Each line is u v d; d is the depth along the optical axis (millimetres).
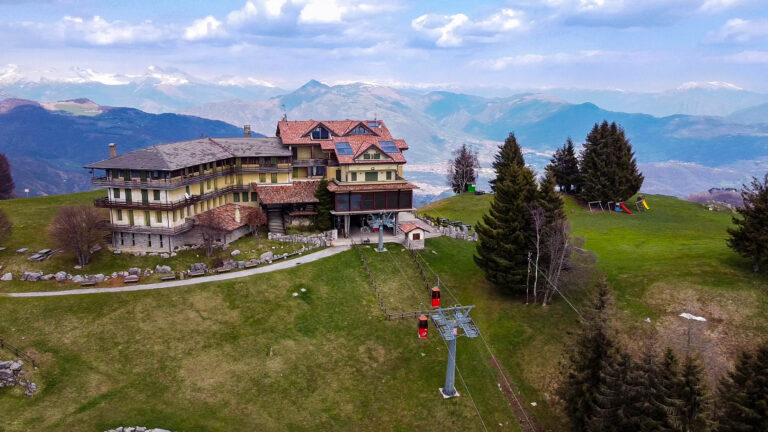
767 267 62812
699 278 63062
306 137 94188
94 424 45844
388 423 51031
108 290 64750
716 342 53625
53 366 52062
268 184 91188
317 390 54188
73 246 69000
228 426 47875
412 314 66125
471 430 50312
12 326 56312
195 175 81000
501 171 113625
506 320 64312
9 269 67750
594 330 44469
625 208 106562
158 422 46938
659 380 37844
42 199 98938
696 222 98250
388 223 85875
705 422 36531
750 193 62938
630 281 65500
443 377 57031
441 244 84312
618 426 41062
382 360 59062
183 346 57250
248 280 68938
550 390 54000
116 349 55594
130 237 76062
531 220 64438
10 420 45312
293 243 80875
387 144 90125
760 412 36000
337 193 82688
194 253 75875
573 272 64188
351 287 70562
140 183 74125
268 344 59219
